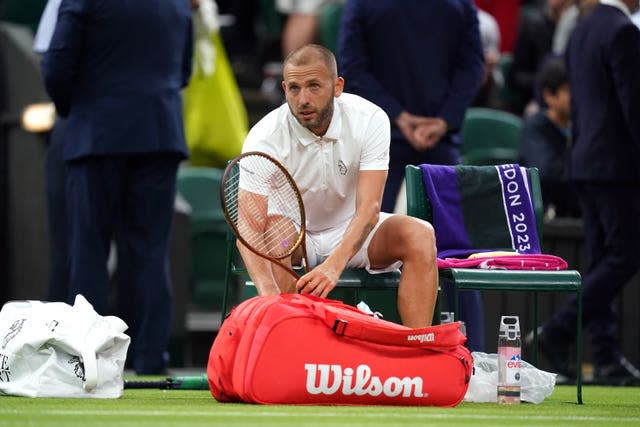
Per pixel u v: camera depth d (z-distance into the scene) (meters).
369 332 17.94
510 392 19.83
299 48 19.95
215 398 18.89
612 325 29.33
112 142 26.75
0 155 36.03
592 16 28.84
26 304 20.16
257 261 19.81
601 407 20.33
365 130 20.48
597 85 28.61
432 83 27.53
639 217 28.67
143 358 27.34
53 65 26.34
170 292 27.69
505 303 32.41
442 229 22.27
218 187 37.22
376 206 20.16
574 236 32.75
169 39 27.31
